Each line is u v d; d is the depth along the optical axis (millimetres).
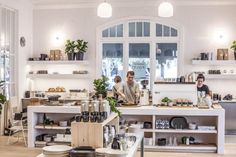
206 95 6559
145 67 9430
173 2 9078
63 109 6527
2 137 7660
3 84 7914
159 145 6371
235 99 8734
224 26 8969
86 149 3211
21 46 9055
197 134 6555
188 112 6223
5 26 8391
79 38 9508
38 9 9695
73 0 9328
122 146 3320
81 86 9570
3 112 8023
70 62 9289
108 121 3756
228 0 8875
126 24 9375
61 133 6871
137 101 6781
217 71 8852
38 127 6664
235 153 6242
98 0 9266
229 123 8461
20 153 6207
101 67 9562
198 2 9000
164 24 9195
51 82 9703
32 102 7156
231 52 8969
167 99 6523
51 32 9648
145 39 9312
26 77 9430
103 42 9523
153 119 6355
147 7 9195
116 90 6965
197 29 9055
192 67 9094
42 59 9453
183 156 6000
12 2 8500
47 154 3107
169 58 9312
